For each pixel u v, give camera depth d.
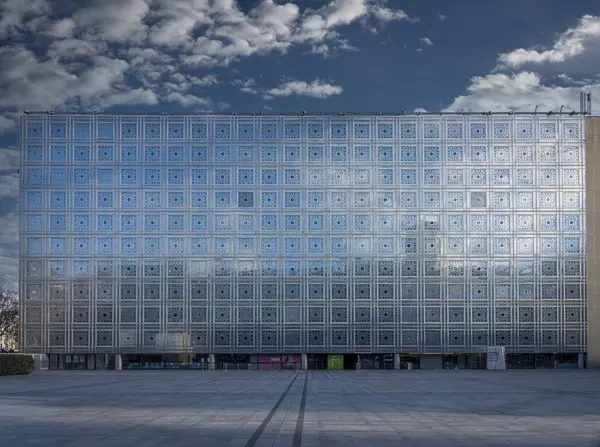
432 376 58.41
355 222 75.25
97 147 75.69
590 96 76.75
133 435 19.20
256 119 76.25
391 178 75.75
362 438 18.66
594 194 75.56
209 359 74.06
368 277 74.62
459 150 76.00
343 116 76.25
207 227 75.06
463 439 18.47
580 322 74.25
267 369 74.06
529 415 24.70
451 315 74.38
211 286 74.44
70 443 17.77
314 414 24.91
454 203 75.50
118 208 75.12
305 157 75.94
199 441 18.06
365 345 74.00
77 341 73.88
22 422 22.38
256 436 19.00
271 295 74.44
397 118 76.31
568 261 74.88
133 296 74.31
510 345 74.06
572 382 48.00
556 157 75.88
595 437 18.89
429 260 74.88
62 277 74.50
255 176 75.69
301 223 75.25
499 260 74.94
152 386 43.09
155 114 76.12
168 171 75.56
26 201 75.12
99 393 36.31
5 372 59.75
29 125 75.69
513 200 75.50
